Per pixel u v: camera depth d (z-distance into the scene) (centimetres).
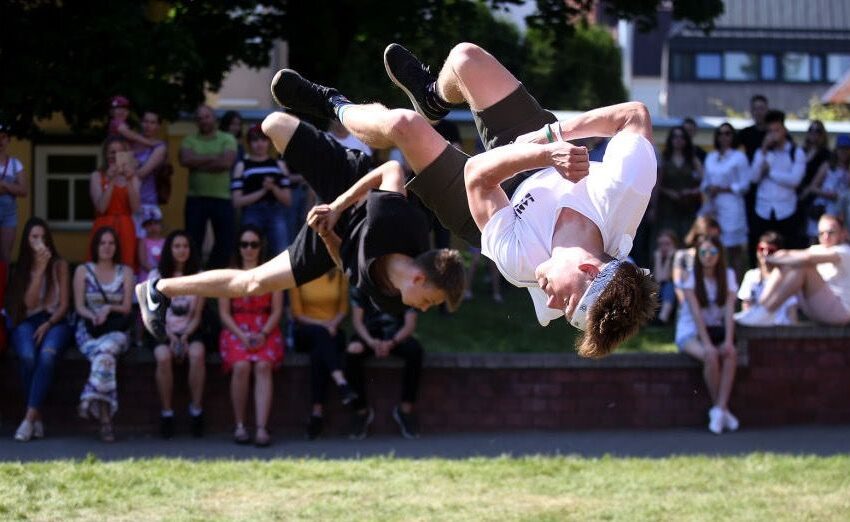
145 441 2069
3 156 2425
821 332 2273
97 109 2772
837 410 2283
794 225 2762
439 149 1125
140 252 2308
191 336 2116
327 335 2134
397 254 1188
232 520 1512
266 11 3278
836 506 1595
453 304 1169
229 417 2158
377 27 3275
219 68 3231
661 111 7975
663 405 2225
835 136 3528
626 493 1669
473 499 1628
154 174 2414
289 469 1781
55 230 3434
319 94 1233
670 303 2661
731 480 1745
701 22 3522
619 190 1050
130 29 2639
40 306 2106
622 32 7969
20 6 2659
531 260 1056
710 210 2769
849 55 8356
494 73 1157
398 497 1634
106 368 2044
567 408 2206
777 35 8325
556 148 988
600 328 995
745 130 2875
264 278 1314
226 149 2531
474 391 2189
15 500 1575
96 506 1567
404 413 2142
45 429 2134
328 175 1288
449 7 3278
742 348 2231
